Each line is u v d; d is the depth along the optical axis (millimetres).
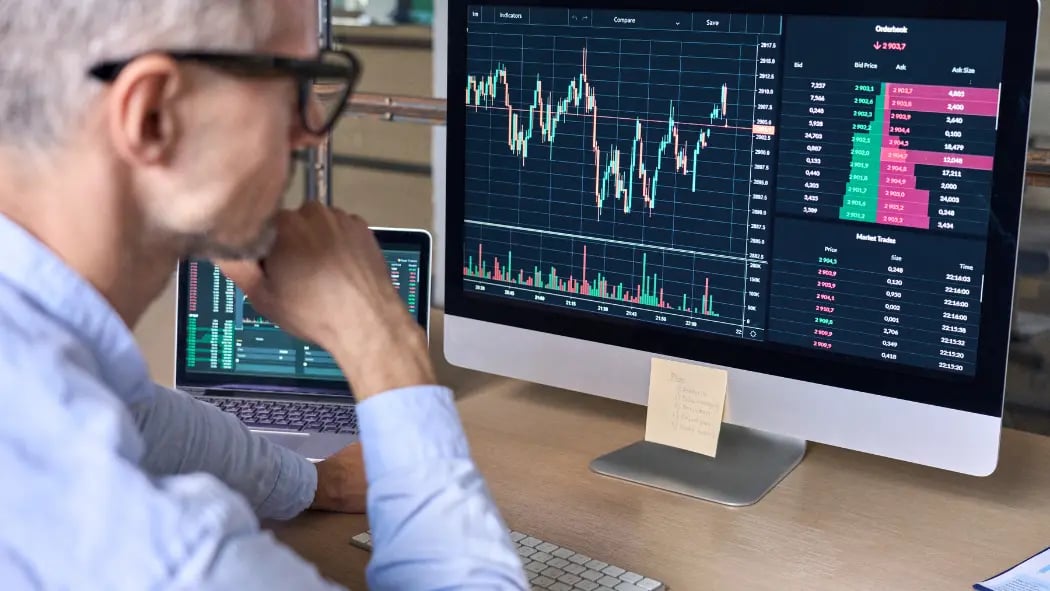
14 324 658
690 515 1165
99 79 658
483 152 1397
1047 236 2113
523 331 1410
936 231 1106
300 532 1129
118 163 688
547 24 1313
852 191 1149
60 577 598
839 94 1138
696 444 1270
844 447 1198
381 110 1766
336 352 918
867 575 1039
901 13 1086
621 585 1002
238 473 1093
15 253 682
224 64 688
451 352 1479
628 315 1324
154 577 601
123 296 747
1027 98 1034
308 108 794
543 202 1361
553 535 1119
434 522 831
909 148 1107
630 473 1254
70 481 606
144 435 1019
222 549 623
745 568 1053
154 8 655
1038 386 2148
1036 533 1125
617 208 1306
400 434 864
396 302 937
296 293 924
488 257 1422
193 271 1476
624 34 1259
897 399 1156
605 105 1290
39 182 689
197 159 704
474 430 1393
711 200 1238
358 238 956
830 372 1192
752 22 1173
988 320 1088
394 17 3102
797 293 1202
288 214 946
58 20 650
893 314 1146
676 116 1242
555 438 1370
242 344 1481
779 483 1242
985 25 1044
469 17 1372
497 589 822
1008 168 1054
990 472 1107
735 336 1252
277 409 1435
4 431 607
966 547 1094
